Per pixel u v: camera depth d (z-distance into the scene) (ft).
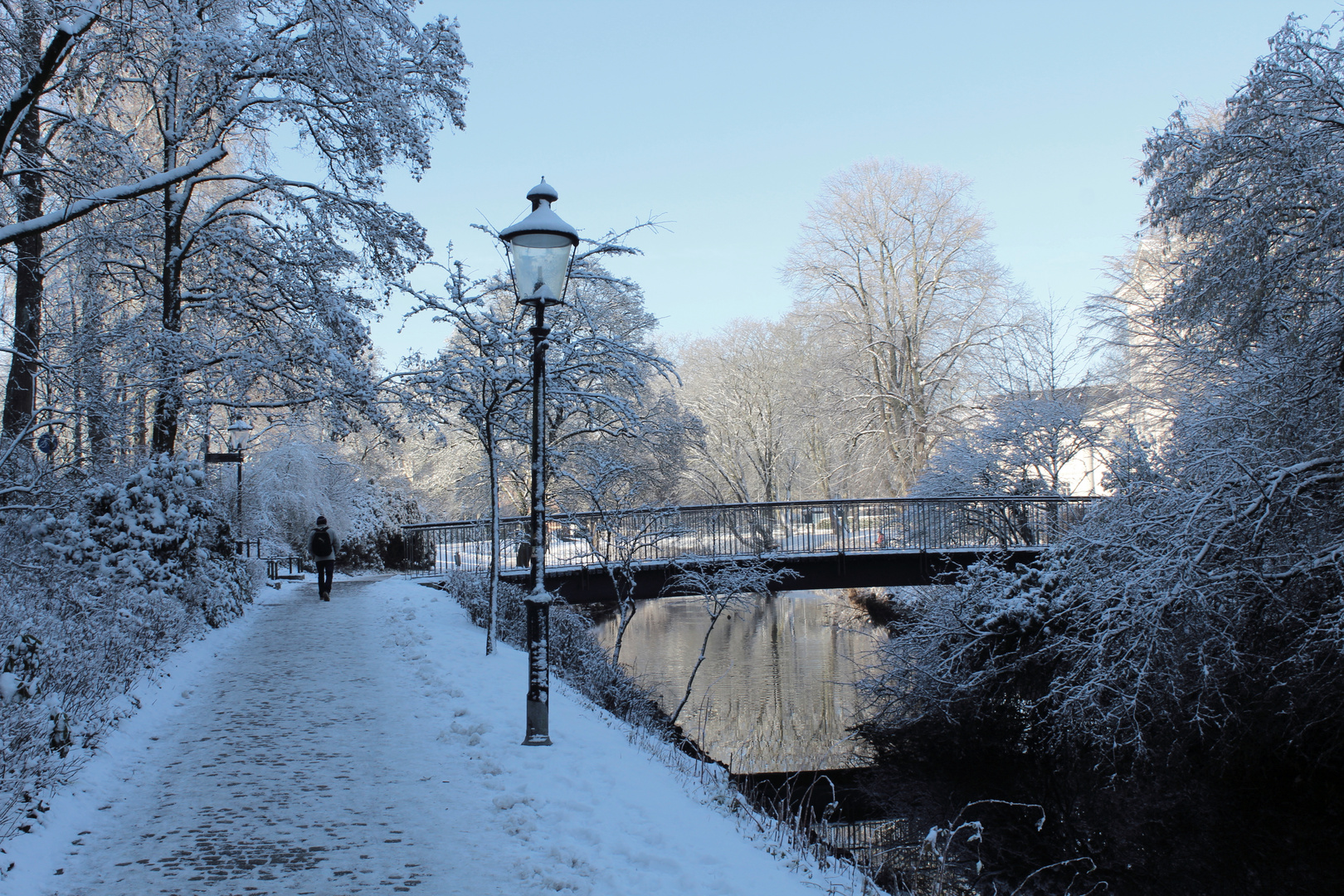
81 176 42.09
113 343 54.13
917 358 115.03
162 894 14.89
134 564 39.93
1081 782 38.50
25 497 41.83
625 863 16.76
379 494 95.45
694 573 49.19
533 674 24.95
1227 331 43.24
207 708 28.66
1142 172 44.42
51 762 19.11
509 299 83.82
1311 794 33.99
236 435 74.43
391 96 48.75
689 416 109.50
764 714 54.34
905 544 75.20
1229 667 36.65
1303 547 36.96
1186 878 28.37
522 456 90.12
